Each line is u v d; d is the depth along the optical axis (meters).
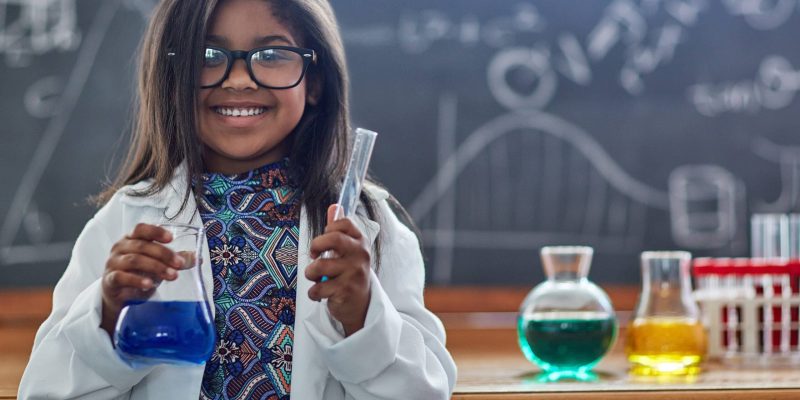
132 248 1.16
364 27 2.57
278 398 1.35
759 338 1.91
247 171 1.46
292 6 1.47
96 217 1.42
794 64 2.68
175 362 1.18
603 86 2.63
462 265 2.59
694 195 2.65
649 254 1.73
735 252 2.65
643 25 2.64
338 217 1.22
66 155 2.50
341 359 1.25
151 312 1.16
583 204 2.62
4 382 1.64
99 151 2.51
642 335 1.70
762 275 1.92
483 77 2.60
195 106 1.40
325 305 1.30
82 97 2.51
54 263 2.50
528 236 2.61
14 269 2.49
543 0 2.62
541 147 2.61
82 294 1.29
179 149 1.43
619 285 2.63
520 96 2.61
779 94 2.67
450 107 2.59
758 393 1.52
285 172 1.48
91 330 1.21
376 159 2.57
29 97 2.50
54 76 2.50
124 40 2.52
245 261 1.39
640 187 2.64
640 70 2.64
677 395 1.51
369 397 1.30
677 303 1.71
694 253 2.65
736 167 2.66
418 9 2.58
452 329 2.36
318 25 1.49
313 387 1.33
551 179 2.62
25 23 2.50
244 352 1.35
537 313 1.67
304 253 1.40
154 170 1.46
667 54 2.65
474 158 2.60
